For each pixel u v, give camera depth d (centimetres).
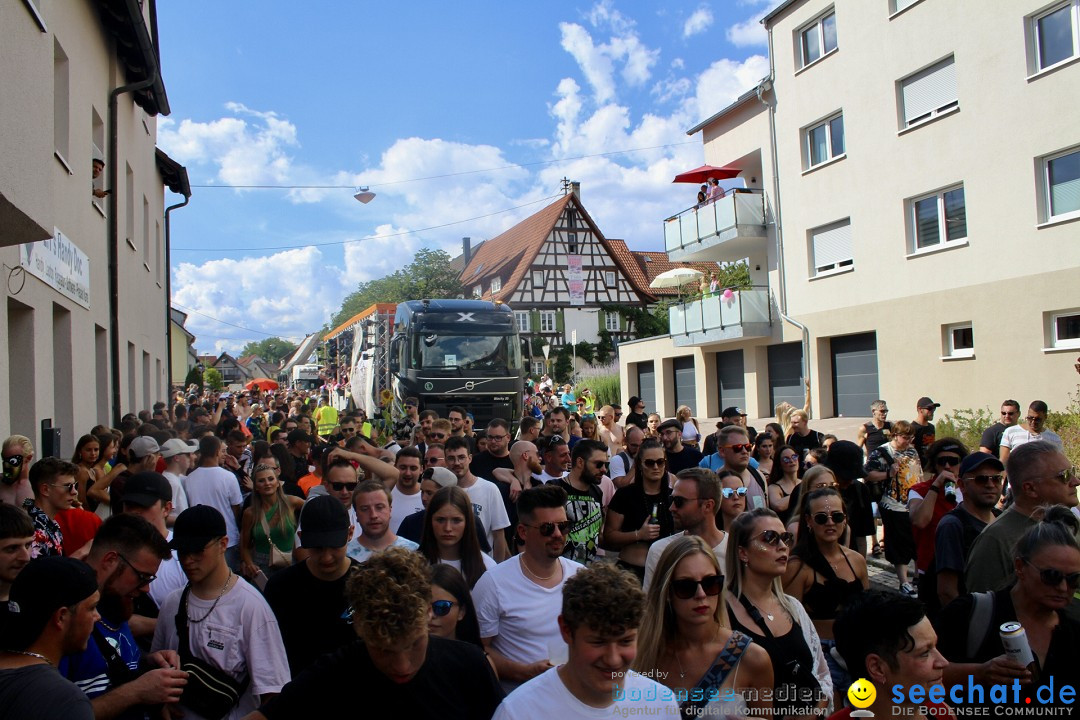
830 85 2167
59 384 1017
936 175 1852
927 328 1881
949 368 1825
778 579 367
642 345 3219
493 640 391
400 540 466
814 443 937
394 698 269
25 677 254
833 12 2169
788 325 2358
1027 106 1638
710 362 2786
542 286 4781
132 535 351
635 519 580
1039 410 878
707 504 453
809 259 2280
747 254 2762
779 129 2372
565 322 4800
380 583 263
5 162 515
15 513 359
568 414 1218
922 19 1875
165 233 2152
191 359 5922
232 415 1766
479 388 1856
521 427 942
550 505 392
